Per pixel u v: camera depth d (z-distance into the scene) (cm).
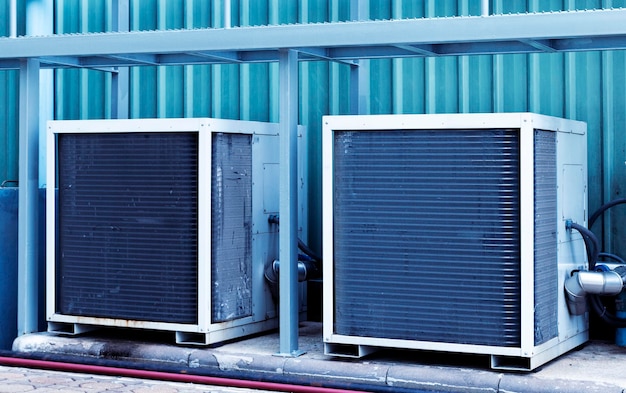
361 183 614
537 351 582
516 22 566
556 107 723
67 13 870
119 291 679
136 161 670
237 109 816
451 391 579
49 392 596
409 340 604
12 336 763
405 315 605
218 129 654
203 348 660
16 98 882
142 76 846
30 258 718
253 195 695
